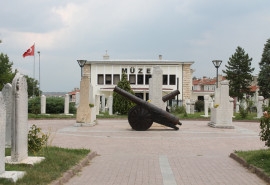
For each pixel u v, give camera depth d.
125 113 41.66
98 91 68.88
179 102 63.53
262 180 9.66
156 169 11.20
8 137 14.25
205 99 40.88
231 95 74.88
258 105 38.72
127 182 9.35
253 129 26.59
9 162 9.56
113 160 12.88
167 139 19.53
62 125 27.61
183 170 11.07
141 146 16.80
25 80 10.12
